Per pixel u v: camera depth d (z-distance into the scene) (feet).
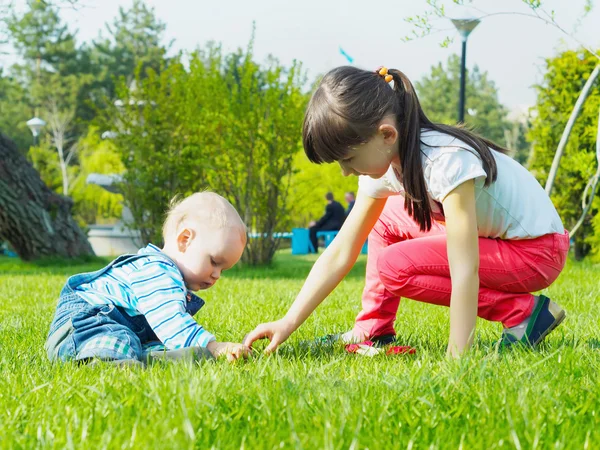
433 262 9.27
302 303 9.12
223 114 35.70
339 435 5.01
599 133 15.42
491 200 8.80
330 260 9.21
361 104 7.69
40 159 101.55
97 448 4.83
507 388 6.26
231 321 12.13
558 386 6.47
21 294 18.97
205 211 8.90
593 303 15.05
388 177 8.79
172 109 38.17
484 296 9.20
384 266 9.57
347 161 8.03
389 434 5.24
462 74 32.65
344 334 10.94
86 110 162.50
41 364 8.26
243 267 36.35
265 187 36.40
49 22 163.94
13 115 159.02
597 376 6.98
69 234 41.52
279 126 35.45
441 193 8.04
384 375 6.77
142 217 38.52
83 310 8.46
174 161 37.68
